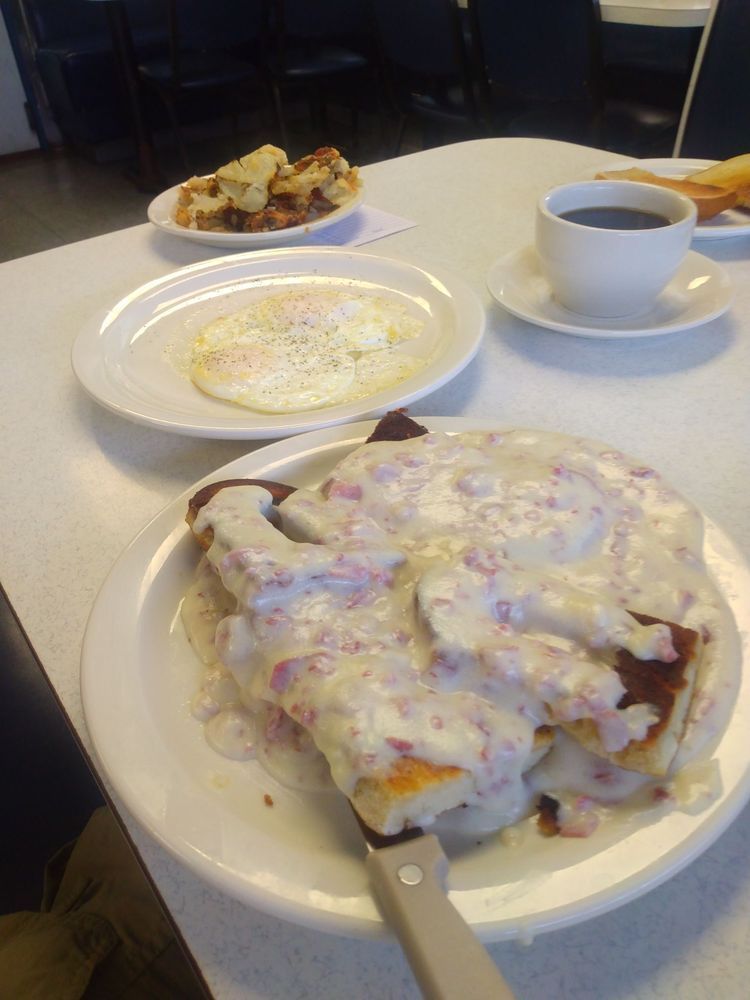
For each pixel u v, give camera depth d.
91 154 2.37
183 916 0.26
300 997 0.24
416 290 0.57
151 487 0.43
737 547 0.34
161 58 2.11
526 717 0.28
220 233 0.68
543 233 0.52
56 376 0.53
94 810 0.65
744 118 1.02
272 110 2.30
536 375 0.51
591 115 1.33
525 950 0.25
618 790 0.27
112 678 0.31
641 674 0.29
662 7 1.18
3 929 0.57
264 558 0.32
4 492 0.43
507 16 1.30
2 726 0.71
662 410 0.47
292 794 0.29
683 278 0.58
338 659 0.29
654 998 0.24
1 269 0.68
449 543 0.34
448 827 0.27
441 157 0.87
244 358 0.50
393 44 1.63
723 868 0.27
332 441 0.41
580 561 0.34
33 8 2.24
